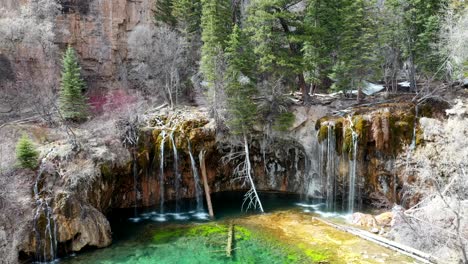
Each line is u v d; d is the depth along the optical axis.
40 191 19.86
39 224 18.73
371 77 29.69
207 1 29.44
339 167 26.78
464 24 24.03
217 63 27.61
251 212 26.09
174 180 28.17
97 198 22.61
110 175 23.95
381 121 25.55
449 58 25.78
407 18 28.17
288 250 19.78
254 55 28.72
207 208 27.27
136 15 40.91
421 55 28.48
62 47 37.09
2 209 18.47
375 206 26.25
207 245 20.67
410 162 24.42
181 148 27.27
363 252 19.19
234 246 20.41
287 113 28.03
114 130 26.00
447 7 27.11
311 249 19.78
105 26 39.12
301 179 29.91
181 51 33.25
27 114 29.02
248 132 28.09
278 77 28.95
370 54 29.30
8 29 28.73
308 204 27.70
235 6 36.50
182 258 19.09
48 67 31.42
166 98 33.09
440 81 28.25
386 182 26.00
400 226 20.50
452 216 18.05
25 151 20.20
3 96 29.58
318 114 28.27
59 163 21.64
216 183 30.27
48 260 18.75
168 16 37.47
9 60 30.72
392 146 25.53
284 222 23.91
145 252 19.83
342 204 26.53
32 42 30.62
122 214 25.95
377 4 39.00
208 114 29.20
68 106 27.61
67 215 19.61
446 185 19.86
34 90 28.48
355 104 29.17
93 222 20.55
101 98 34.62
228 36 28.48
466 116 22.73
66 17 37.22
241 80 28.16
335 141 26.69
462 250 15.36
